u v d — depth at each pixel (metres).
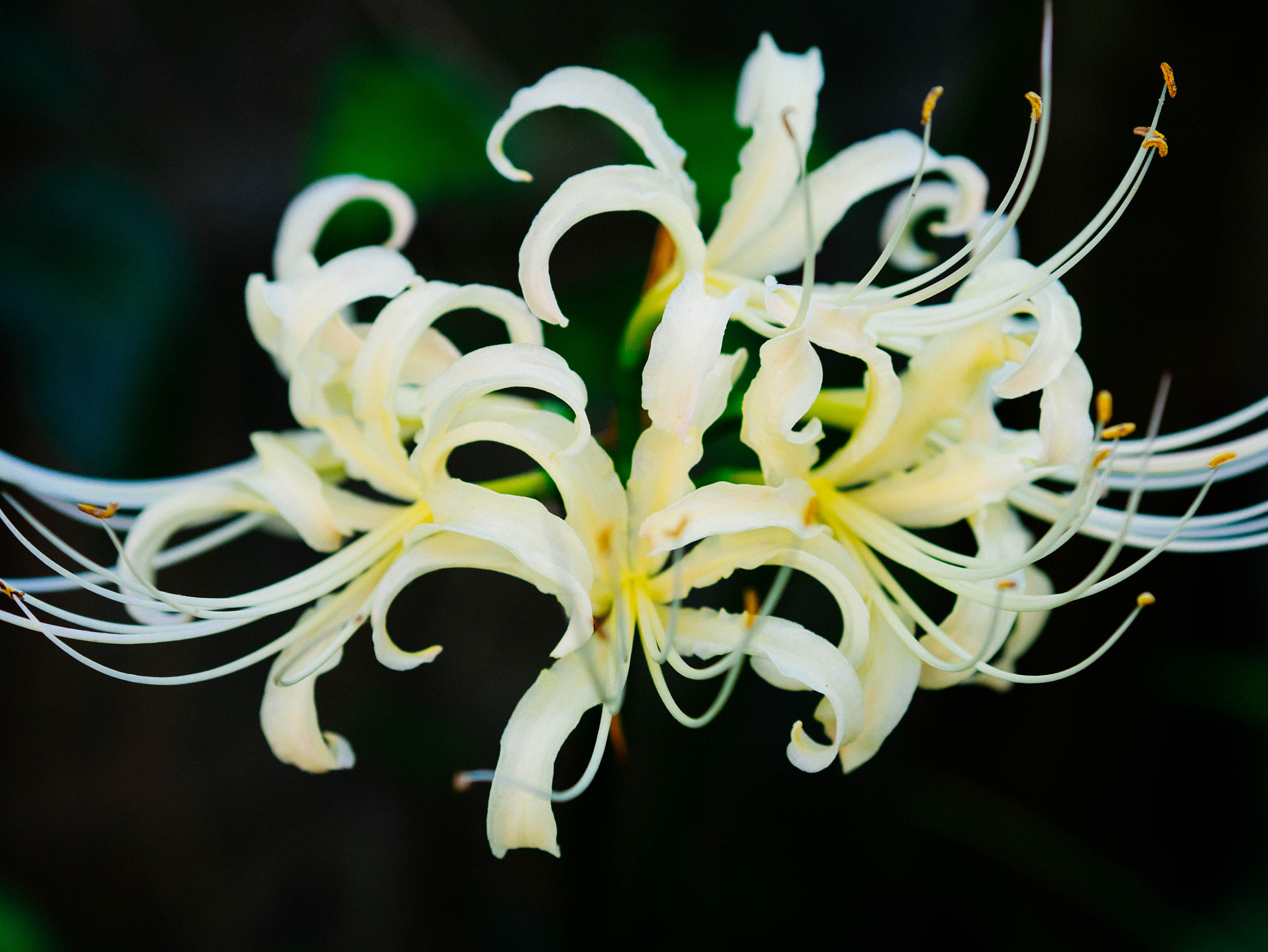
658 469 0.25
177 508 0.28
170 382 0.43
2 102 0.42
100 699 0.44
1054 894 0.44
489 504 0.25
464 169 0.39
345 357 0.27
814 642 0.25
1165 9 0.42
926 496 0.27
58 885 0.43
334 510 0.27
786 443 0.25
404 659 0.25
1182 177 0.43
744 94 0.29
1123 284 0.44
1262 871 0.41
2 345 0.41
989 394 0.27
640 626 0.26
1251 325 0.43
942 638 0.26
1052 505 0.28
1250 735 0.43
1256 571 0.43
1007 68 0.36
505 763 0.25
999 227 0.30
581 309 0.38
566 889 0.30
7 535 0.43
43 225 0.42
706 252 0.28
